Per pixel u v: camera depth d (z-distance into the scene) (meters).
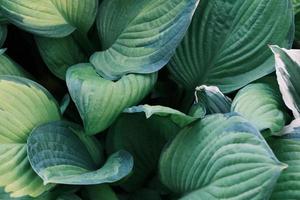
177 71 1.11
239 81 1.07
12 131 0.98
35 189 0.96
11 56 1.22
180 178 0.97
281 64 1.00
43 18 1.06
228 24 1.07
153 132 1.06
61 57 1.11
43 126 0.98
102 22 1.09
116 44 1.05
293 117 1.01
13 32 1.21
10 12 1.05
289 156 0.95
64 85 1.19
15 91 0.99
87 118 0.97
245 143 0.90
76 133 1.03
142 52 1.02
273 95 1.01
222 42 1.08
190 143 0.96
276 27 1.04
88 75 1.01
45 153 0.96
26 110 0.99
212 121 0.95
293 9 1.08
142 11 1.04
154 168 1.08
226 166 0.91
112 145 1.06
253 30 1.05
